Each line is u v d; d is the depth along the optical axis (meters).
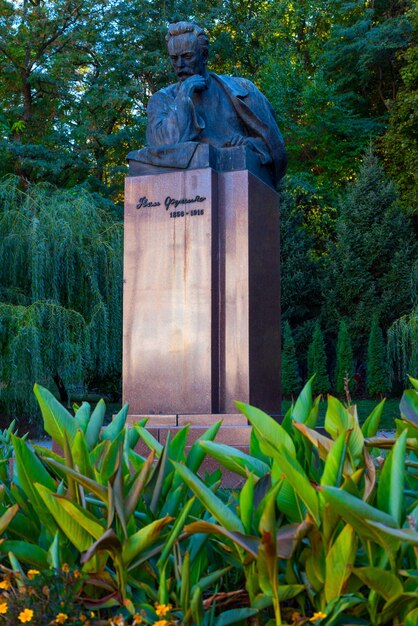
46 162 25.22
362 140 31.53
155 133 7.61
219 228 7.09
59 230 14.90
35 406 13.59
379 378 24.20
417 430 2.81
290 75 31.77
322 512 2.13
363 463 2.35
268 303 7.36
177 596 2.19
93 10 27.36
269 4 34.84
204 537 2.29
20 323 13.36
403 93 28.89
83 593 2.35
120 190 28.38
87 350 14.41
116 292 15.59
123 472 2.60
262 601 2.13
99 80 27.83
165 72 28.22
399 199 28.67
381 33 29.77
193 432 6.33
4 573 2.37
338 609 2.06
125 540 2.17
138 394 7.09
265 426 2.40
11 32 26.30
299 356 28.19
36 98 28.20
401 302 27.11
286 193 29.16
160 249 7.19
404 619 2.10
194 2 29.88
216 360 6.91
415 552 2.06
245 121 7.66
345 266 27.48
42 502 2.39
